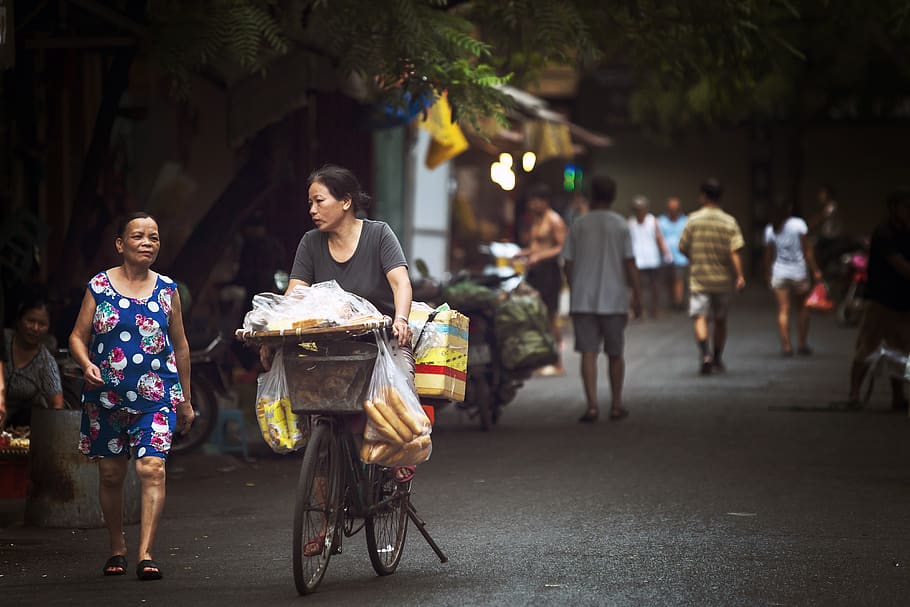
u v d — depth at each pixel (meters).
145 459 14.18
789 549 15.10
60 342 22.91
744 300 68.12
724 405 29.59
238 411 23.78
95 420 14.38
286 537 16.36
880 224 27.80
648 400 30.72
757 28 25.39
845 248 57.88
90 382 13.95
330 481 13.09
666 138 74.00
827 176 85.88
